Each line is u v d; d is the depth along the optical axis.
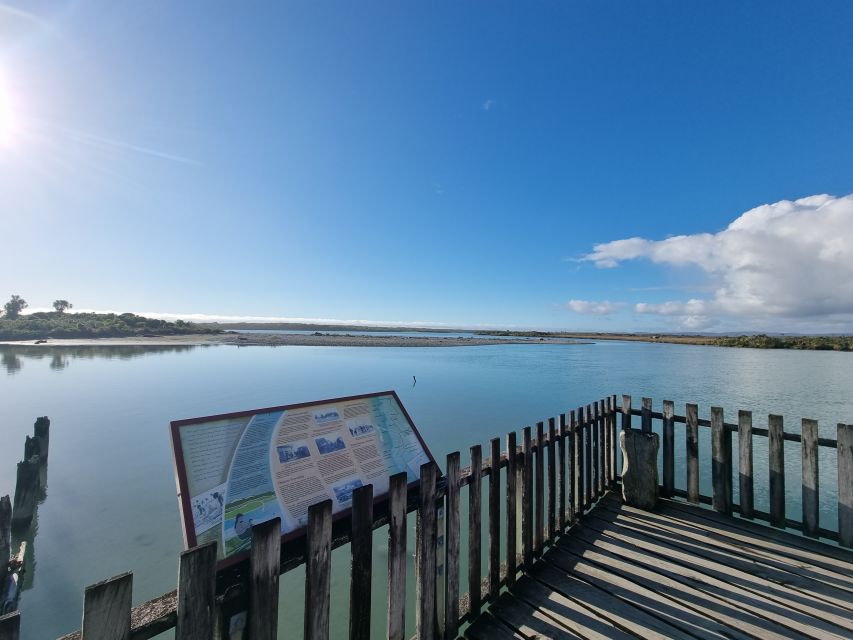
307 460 2.38
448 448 11.97
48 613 5.67
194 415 16.59
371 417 2.93
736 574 3.39
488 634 2.83
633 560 3.63
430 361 38.78
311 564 1.92
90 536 7.51
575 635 2.79
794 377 24.06
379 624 5.07
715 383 22.16
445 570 2.74
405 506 2.40
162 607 1.59
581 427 4.53
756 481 8.48
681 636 2.74
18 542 7.40
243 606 1.79
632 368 31.48
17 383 24.31
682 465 10.09
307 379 26.05
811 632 2.75
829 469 8.95
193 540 1.75
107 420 15.84
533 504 3.98
